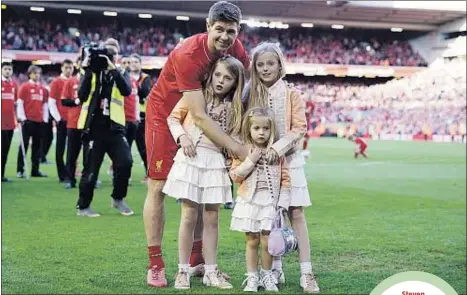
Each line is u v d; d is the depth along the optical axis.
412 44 41.47
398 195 8.78
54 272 3.95
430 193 9.08
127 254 4.50
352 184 10.29
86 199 6.19
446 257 4.65
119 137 6.16
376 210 7.19
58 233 5.24
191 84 3.62
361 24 39.28
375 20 39.47
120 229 5.49
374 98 37.66
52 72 34.03
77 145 8.37
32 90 9.62
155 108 3.86
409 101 36.59
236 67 3.64
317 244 5.07
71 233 5.26
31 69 9.61
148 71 35.88
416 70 40.91
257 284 3.63
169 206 7.16
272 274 3.70
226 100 3.73
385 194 8.89
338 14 38.66
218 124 3.70
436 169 13.52
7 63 8.96
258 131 3.53
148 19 35.84
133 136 8.27
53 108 8.98
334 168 13.55
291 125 3.69
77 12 33.06
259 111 3.55
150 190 3.83
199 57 3.61
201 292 3.57
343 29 40.84
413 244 5.12
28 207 6.66
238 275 4.03
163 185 3.82
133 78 8.30
